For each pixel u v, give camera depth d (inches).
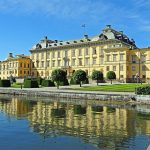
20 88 3184.1
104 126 1009.5
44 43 6127.0
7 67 6589.6
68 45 5536.4
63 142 776.9
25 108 1592.0
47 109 1547.7
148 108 1624.0
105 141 786.2
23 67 6294.3
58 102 2006.6
